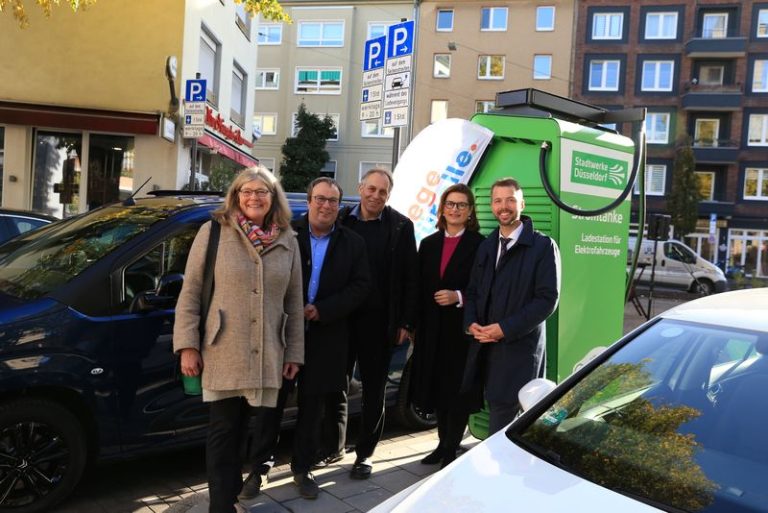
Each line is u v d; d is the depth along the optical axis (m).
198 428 3.84
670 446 2.21
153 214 4.09
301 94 36.22
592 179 4.62
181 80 12.66
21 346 3.22
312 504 3.67
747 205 33.94
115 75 12.39
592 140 4.62
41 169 12.47
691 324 2.69
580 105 5.18
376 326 4.03
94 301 3.49
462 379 3.88
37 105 11.95
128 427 3.56
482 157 4.80
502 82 34.81
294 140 34.09
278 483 3.97
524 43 34.69
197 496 3.69
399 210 5.11
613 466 2.17
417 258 4.11
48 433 3.35
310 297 3.75
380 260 4.05
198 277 3.14
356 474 4.05
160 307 3.66
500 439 2.48
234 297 3.11
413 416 5.09
